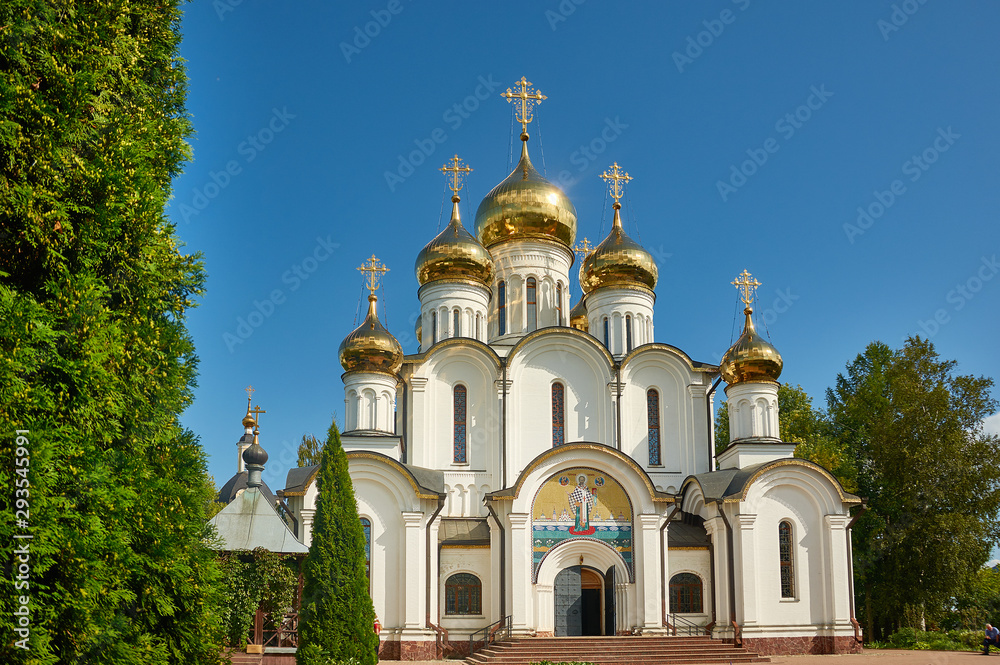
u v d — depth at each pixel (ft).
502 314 155.63
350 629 83.61
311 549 86.53
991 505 158.30
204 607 50.80
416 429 136.77
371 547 119.24
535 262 155.33
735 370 140.15
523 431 137.69
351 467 120.37
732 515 125.49
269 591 88.89
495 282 156.87
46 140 42.52
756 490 126.31
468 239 151.53
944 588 153.69
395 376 135.95
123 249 46.19
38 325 39.37
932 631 162.20
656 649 110.73
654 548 119.75
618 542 120.78
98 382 42.60
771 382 139.23
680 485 138.72
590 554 121.19
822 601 125.08
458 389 140.46
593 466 122.62
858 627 123.95
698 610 127.13
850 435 182.09
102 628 41.63
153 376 48.85
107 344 43.60
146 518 46.80
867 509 166.30
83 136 44.75
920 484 160.76
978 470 161.58
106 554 42.86
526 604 117.29
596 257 154.30
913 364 174.40
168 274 50.70
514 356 139.33
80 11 46.42
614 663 106.11
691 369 142.92
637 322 150.00
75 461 41.14
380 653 115.85
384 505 120.88
